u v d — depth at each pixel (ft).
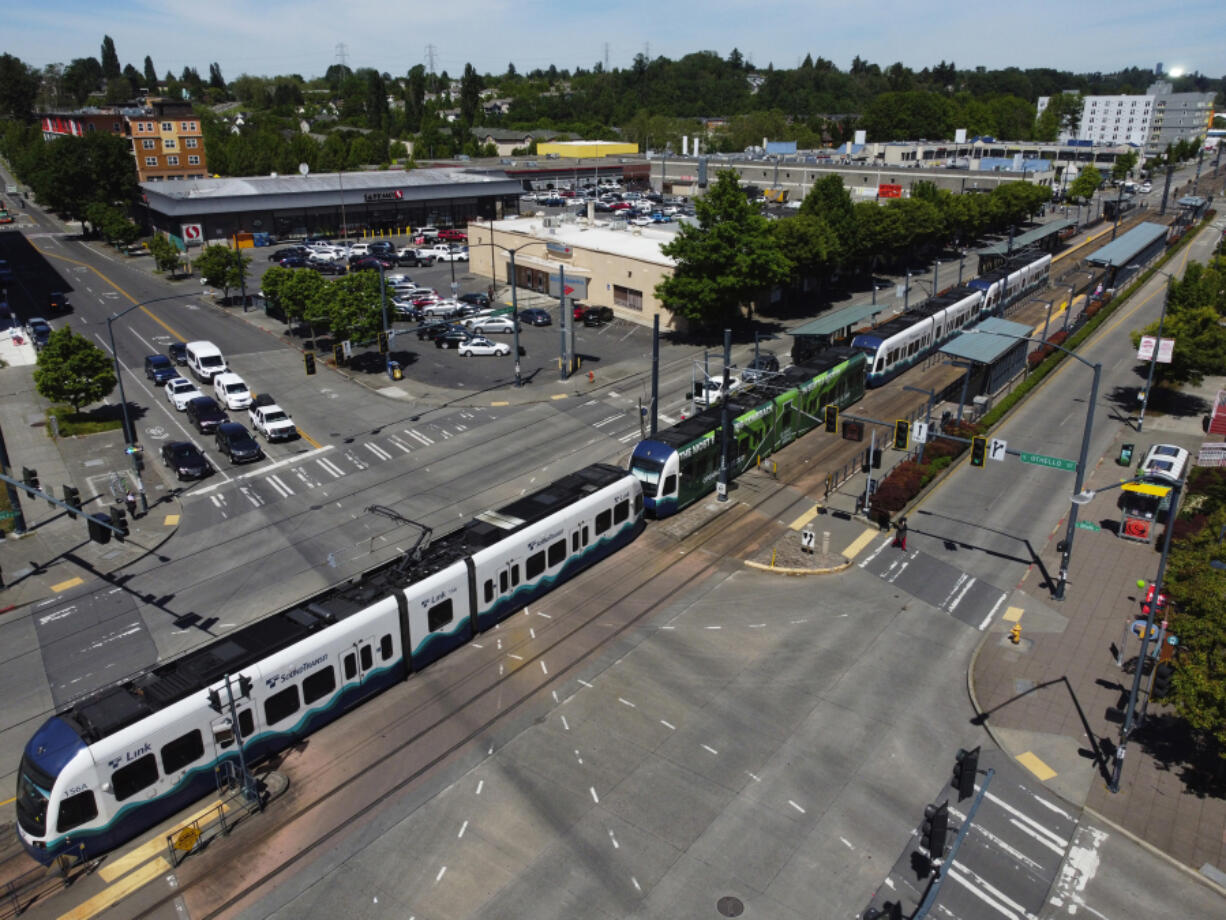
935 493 146.92
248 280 297.53
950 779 82.79
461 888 70.38
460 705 92.73
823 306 272.10
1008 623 109.50
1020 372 208.13
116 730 72.95
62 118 563.48
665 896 69.46
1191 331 180.65
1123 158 558.56
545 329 248.52
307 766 83.92
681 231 223.51
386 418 177.78
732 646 103.71
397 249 343.87
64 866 70.95
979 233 365.61
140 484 143.33
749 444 152.76
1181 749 86.99
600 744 86.94
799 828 76.48
